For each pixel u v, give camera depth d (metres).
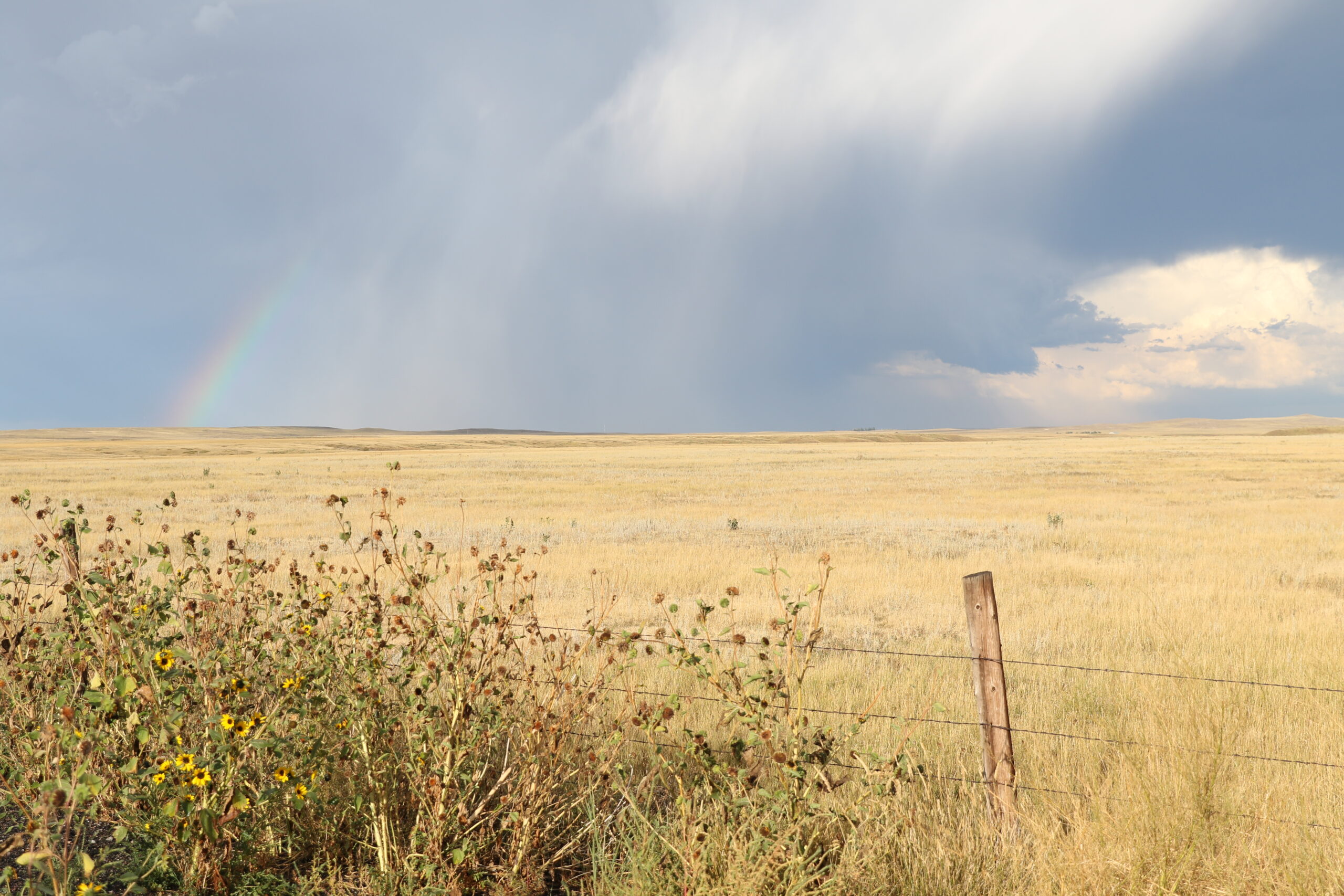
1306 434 145.75
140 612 3.62
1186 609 10.46
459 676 3.60
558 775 4.01
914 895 3.29
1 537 18.95
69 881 2.67
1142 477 43.03
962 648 8.41
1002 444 107.56
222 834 3.36
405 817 3.91
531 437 143.62
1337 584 12.77
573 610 10.78
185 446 105.12
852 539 20.02
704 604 3.76
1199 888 3.35
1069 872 3.31
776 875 3.12
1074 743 4.96
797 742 3.48
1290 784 4.31
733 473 50.78
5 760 3.60
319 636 4.07
